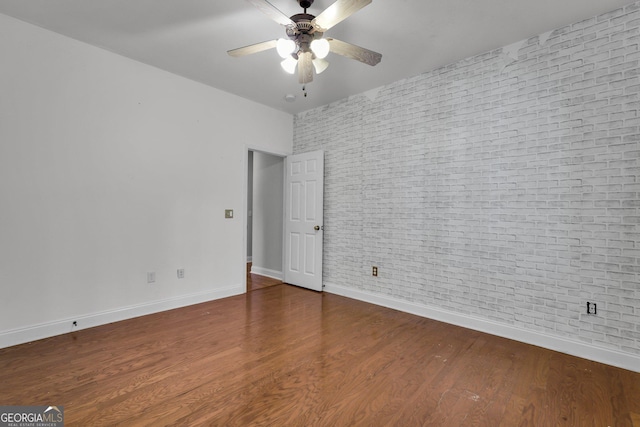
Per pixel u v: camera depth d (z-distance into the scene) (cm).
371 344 250
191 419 158
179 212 336
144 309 310
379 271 358
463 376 203
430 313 313
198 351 234
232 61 302
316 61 242
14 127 238
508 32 248
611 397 182
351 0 167
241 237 394
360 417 162
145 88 308
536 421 161
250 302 361
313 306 348
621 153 218
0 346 231
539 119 252
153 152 315
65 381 190
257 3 175
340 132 400
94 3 217
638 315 212
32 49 245
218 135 369
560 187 242
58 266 259
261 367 211
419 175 324
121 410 163
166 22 239
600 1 211
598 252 226
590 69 229
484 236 281
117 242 292
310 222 421
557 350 242
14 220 238
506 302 268
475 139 286
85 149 272
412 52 280
